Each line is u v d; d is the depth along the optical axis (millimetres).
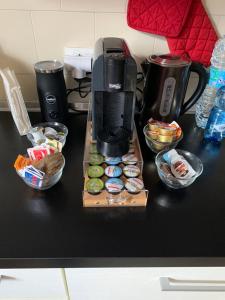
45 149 715
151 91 835
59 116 904
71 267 540
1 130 905
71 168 742
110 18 858
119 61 607
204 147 854
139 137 877
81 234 564
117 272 583
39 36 884
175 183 675
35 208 621
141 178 687
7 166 743
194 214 619
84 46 909
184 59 802
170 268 580
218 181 716
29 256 518
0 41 889
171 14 827
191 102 887
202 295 667
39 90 850
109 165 725
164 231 577
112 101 715
